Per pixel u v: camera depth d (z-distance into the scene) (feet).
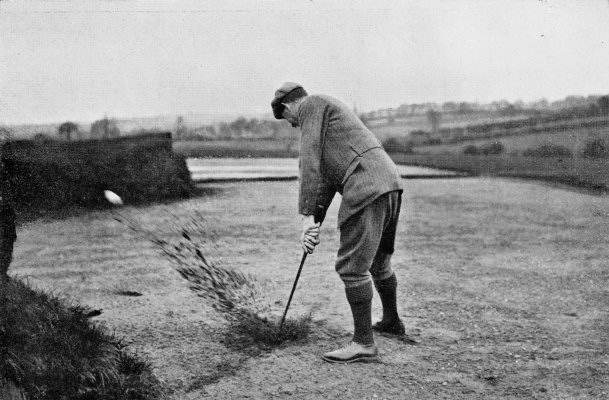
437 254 21.18
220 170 41.45
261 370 10.47
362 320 11.04
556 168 44.57
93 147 28.68
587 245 22.72
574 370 10.52
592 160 43.27
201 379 10.03
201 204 31.94
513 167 47.73
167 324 12.91
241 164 43.52
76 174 26.16
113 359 9.30
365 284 10.96
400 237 24.71
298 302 14.71
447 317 13.71
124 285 16.33
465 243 23.29
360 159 10.99
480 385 9.91
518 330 12.77
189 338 12.02
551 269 18.75
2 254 10.06
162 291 15.71
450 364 10.83
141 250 21.17
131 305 14.40
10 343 8.38
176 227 25.77
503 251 21.65
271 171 43.29
